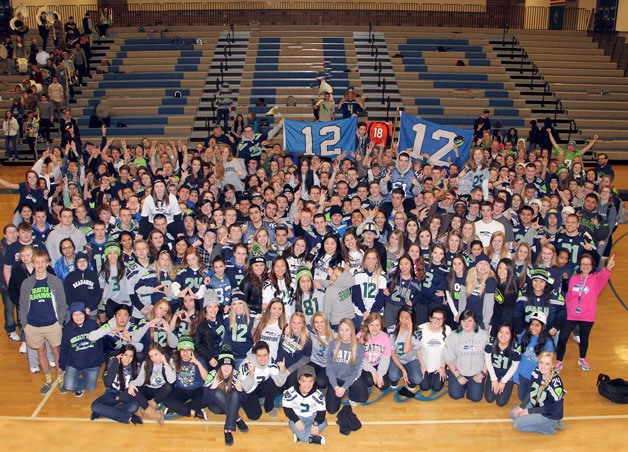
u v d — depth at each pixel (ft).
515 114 90.58
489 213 37.50
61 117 85.05
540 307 32.65
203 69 97.55
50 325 31.58
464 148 53.31
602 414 30.58
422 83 94.94
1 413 30.17
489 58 101.45
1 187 72.23
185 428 29.43
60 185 43.88
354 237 34.58
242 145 55.62
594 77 96.32
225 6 114.83
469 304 32.68
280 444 28.22
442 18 116.06
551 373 28.25
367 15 114.83
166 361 29.12
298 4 115.14
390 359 31.81
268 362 29.32
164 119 88.28
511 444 28.25
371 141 54.49
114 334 31.19
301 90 92.48
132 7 114.21
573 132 86.99
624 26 107.24
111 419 29.76
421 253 34.55
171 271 33.63
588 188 45.57
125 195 42.75
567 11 114.93
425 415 30.40
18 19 100.01
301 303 32.53
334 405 30.09
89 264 33.58
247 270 33.32
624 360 35.65
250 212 38.19
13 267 33.96
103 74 95.20
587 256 33.14
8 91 90.68
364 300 33.55
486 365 30.91
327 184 45.16
